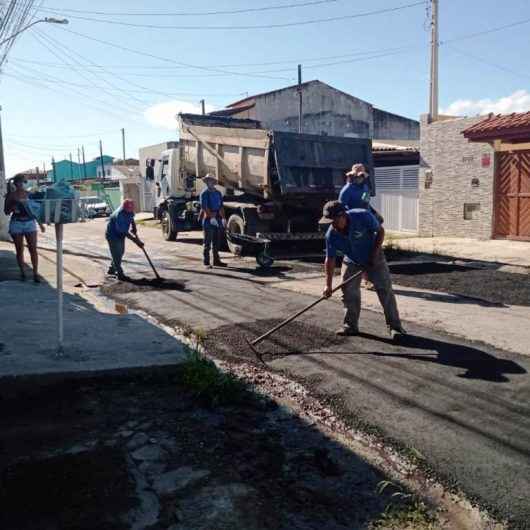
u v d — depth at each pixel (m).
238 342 5.84
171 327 6.53
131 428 3.82
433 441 3.59
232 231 13.10
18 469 3.26
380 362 5.12
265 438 3.70
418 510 2.85
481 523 2.75
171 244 16.12
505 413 3.98
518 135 12.63
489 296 8.03
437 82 17.17
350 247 5.68
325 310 7.25
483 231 14.47
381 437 3.66
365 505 2.92
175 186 16.92
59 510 2.85
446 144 15.40
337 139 12.19
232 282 9.50
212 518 2.79
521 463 3.29
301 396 4.40
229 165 13.40
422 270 10.49
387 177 18.06
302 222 12.73
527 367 4.89
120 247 9.84
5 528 2.70
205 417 4.02
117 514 2.82
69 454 3.44
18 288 8.72
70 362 4.76
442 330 6.14
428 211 16.14
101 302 7.92
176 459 3.40
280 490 3.06
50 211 4.76
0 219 17.50
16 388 4.42
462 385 4.52
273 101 34.97
